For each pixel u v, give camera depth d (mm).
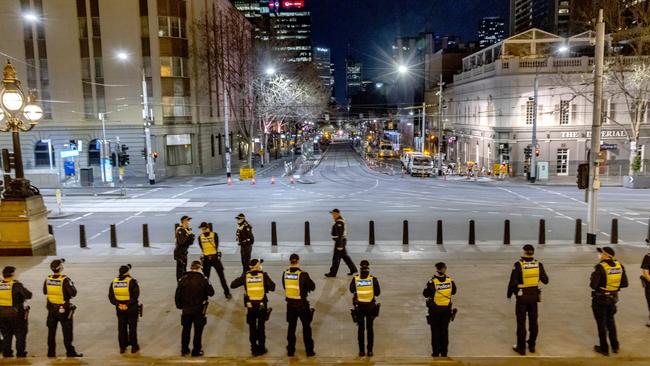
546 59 46156
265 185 42312
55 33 46938
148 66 48000
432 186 40781
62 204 31922
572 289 13242
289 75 68562
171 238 21359
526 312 9609
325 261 16281
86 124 47844
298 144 101125
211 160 56969
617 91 43719
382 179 47594
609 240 19844
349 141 162750
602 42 17578
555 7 142875
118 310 9734
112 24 47062
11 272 9578
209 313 11875
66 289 9484
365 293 9312
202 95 53219
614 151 47219
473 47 77938
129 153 48406
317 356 9516
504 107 47094
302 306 9453
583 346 9867
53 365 9211
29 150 47594
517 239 20219
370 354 9461
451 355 9461
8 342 9633
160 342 10320
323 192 36594
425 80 86062
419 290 13242
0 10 46031
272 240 18609
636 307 11836
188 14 50062
